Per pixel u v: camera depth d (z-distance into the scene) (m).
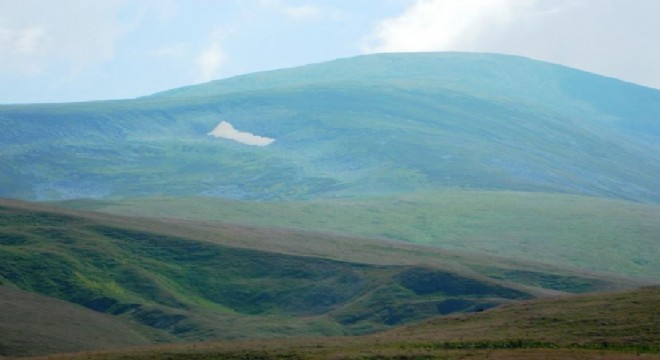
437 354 101.38
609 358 97.25
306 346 108.88
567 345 106.19
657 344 104.81
